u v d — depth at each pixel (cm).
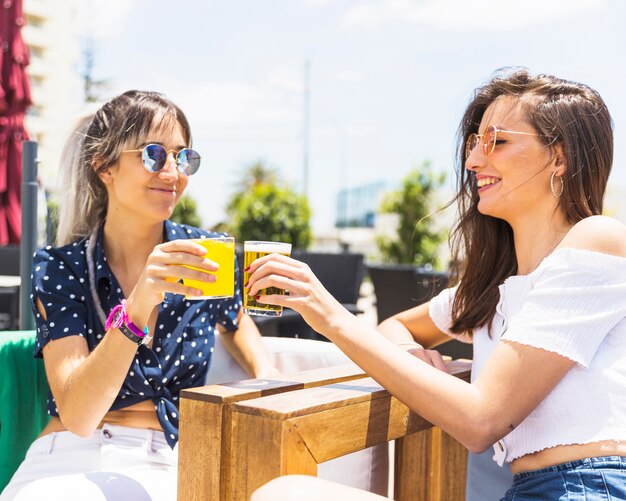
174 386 178
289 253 138
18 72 429
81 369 145
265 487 98
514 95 150
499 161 148
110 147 172
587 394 128
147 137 171
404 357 127
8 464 183
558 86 149
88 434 150
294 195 1042
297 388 131
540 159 146
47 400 184
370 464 203
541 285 132
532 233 152
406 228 1032
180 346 177
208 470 114
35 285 169
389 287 464
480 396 124
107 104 179
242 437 110
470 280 173
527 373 125
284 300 128
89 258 176
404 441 178
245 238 1026
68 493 140
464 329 171
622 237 132
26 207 249
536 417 133
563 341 125
